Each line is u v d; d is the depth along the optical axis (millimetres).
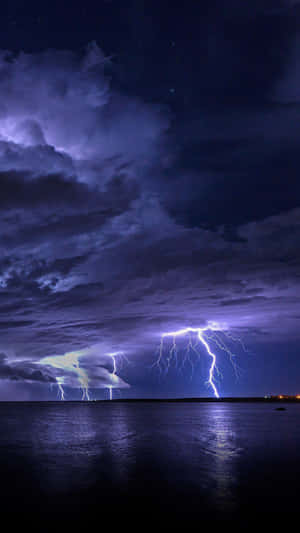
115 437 22594
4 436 23641
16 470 12695
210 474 11648
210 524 7180
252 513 7809
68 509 8227
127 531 6840
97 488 10031
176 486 10141
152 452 16406
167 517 7613
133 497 9117
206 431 25922
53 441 20859
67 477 11453
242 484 10312
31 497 9234
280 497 8977
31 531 6891
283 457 14820
